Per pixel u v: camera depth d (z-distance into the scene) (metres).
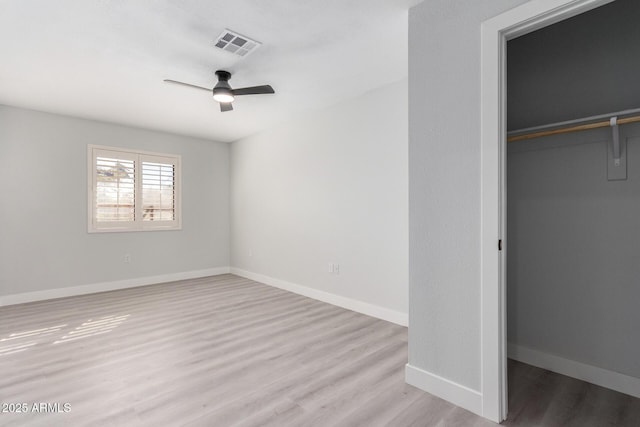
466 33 1.82
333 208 3.93
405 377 2.13
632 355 2.00
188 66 2.90
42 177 4.14
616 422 1.71
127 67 2.91
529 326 2.43
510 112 2.57
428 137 1.99
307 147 4.29
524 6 1.60
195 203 5.51
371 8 2.10
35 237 4.09
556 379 2.18
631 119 1.89
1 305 3.85
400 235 3.22
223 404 1.87
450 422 1.71
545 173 2.36
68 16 2.16
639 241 1.98
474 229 1.79
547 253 2.35
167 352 2.56
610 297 2.08
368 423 1.70
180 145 5.33
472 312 1.80
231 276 5.63
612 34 2.11
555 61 2.35
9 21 2.20
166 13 2.14
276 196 4.84
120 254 4.74
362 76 3.14
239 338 2.85
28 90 3.43
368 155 3.52
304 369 2.29
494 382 1.71
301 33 2.40
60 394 1.96
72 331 3.01
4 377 2.17
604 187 2.11
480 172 1.76
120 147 4.73
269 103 3.86
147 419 1.73
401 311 3.21
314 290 4.19
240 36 2.43
